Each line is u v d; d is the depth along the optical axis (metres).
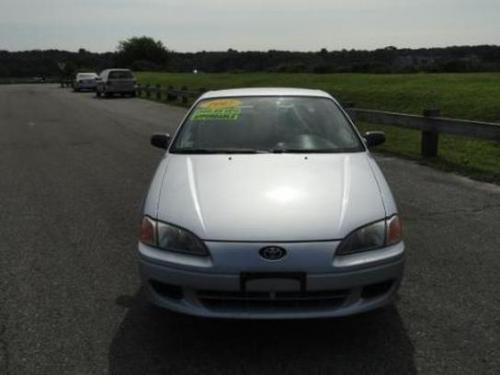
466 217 6.80
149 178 9.45
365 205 3.89
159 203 4.03
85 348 3.83
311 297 3.62
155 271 3.76
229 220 3.73
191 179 4.29
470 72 36.62
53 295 4.71
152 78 55.59
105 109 26.11
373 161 4.79
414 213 7.00
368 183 4.20
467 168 9.72
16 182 9.32
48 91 51.03
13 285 4.93
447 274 5.01
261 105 5.49
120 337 3.98
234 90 5.93
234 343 3.87
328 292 3.63
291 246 3.58
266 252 3.58
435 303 4.42
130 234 6.34
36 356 3.73
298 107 5.45
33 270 5.28
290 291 3.59
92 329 4.10
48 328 4.12
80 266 5.37
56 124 19.11
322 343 3.84
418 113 18.94
